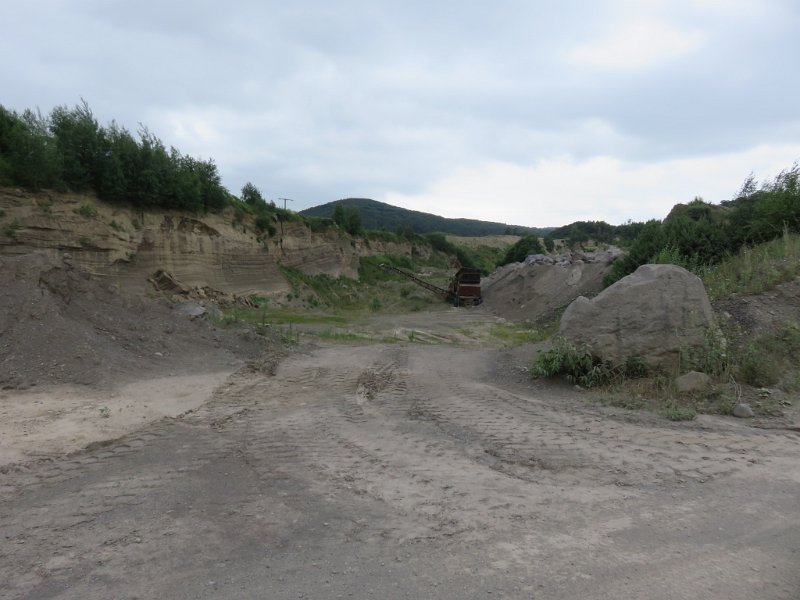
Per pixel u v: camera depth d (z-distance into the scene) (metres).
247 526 3.88
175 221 28.91
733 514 4.09
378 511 4.17
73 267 12.38
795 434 6.23
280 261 41.59
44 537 3.69
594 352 9.32
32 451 5.63
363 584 3.11
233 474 5.00
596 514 4.10
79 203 23.56
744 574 3.24
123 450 5.68
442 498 4.43
